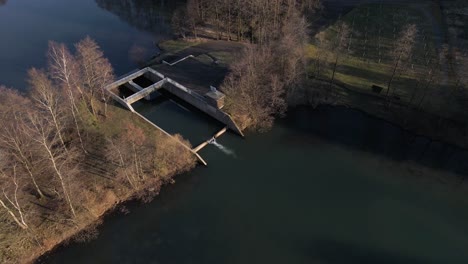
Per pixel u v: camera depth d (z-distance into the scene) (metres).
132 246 73.19
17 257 68.75
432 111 99.44
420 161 89.00
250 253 71.88
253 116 99.44
